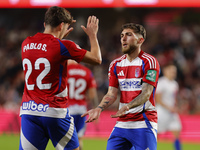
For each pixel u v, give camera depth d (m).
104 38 60.78
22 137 12.34
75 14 58.97
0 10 61.28
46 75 12.05
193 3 42.44
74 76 21.86
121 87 13.62
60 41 12.12
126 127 13.34
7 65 55.78
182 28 63.75
